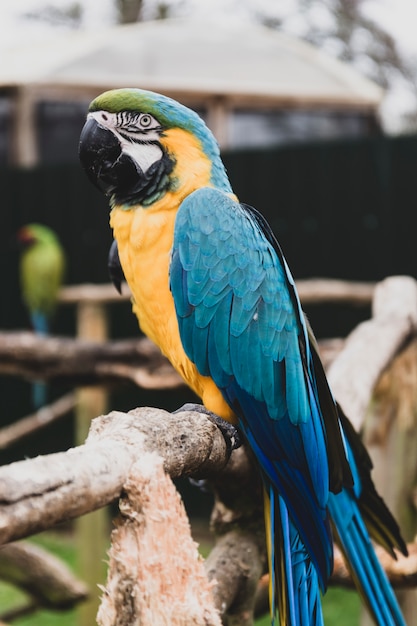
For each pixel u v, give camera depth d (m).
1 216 9.48
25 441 9.13
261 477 2.57
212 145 2.85
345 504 2.59
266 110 10.80
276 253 2.69
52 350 4.73
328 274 7.62
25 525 1.28
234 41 10.50
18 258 9.44
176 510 1.55
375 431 4.39
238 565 2.58
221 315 2.61
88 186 8.93
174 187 2.72
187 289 2.63
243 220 2.68
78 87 10.24
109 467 1.47
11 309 9.56
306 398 2.56
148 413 1.81
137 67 10.35
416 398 4.32
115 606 1.51
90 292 6.27
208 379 2.70
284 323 2.60
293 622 2.26
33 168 9.26
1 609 6.77
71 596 4.79
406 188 7.23
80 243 8.99
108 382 4.71
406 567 3.18
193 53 10.41
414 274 7.22
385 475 4.36
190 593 1.53
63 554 8.20
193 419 2.06
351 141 7.48
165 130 2.75
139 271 2.73
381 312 4.32
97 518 6.17
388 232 7.33
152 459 1.54
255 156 7.95
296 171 7.76
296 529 2.50
